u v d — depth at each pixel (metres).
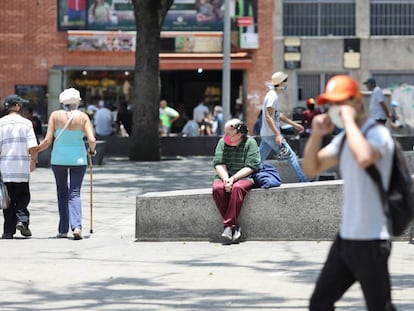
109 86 69.44
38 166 46.53
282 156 28.70
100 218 27.95
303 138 44.53
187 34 68.75
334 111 10.68
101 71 69.25
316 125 10.78
